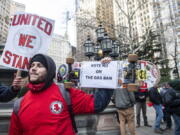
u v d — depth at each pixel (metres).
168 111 3.92
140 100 6.49
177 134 3.74
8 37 2.58
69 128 1.48
